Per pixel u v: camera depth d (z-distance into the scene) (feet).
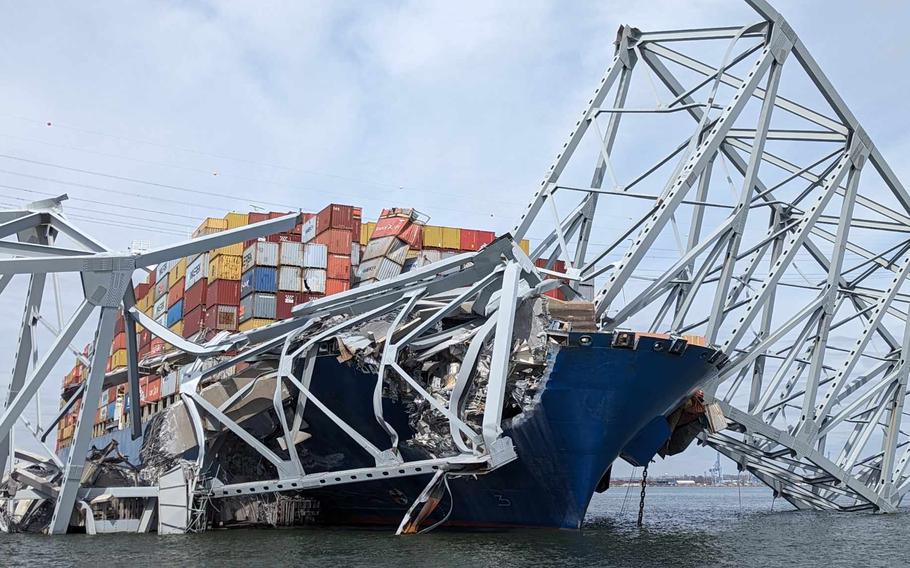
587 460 100.63
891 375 156.87
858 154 136.46
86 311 106.22
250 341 121.29
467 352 98.32
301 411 113.70
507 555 86.99
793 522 151.64
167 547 97.91
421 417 106.01
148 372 136.15
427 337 108.88
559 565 80.48
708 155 112.47
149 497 118.52
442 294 114.21
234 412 119.44
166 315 198.08
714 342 118.73
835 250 141.69
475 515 111.96
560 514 106.32
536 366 99.76
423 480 109.40
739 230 116.88
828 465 148.66
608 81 126.11
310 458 124.26
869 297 166.09
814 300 140.67
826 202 132.16
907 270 153.28
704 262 118.21
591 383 96.02
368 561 83.30
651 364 96.73
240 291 164.76
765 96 119.65
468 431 96.84
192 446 121.08
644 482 118.11
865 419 162.91
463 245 168.76
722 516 179.93
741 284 143.74
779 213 150.20
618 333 93.15
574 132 122.83
